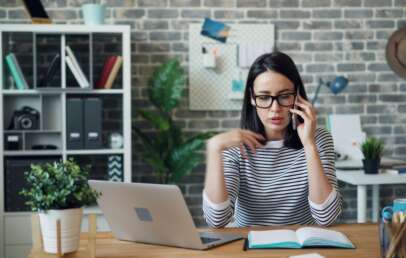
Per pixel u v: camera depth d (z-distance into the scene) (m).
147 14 4.44
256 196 2.14
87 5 4.00
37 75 4.21
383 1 4.63
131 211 1.78
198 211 4.54
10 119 4.16
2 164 3.86
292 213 2.15
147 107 4.46
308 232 1.79
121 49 4.34
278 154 2.15
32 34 4.07
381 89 4.66
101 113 3.98
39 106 4.21
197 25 4.46
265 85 2.03
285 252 1.68
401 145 4.70
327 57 4.60
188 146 4.20
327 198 2.01
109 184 1.77
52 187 1.59
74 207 1.62
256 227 2.03
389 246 1.48
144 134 4.35
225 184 2.03
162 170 4.18
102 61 4.34
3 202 3.86
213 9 4.48
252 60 4.49
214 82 4.49
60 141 4.23
